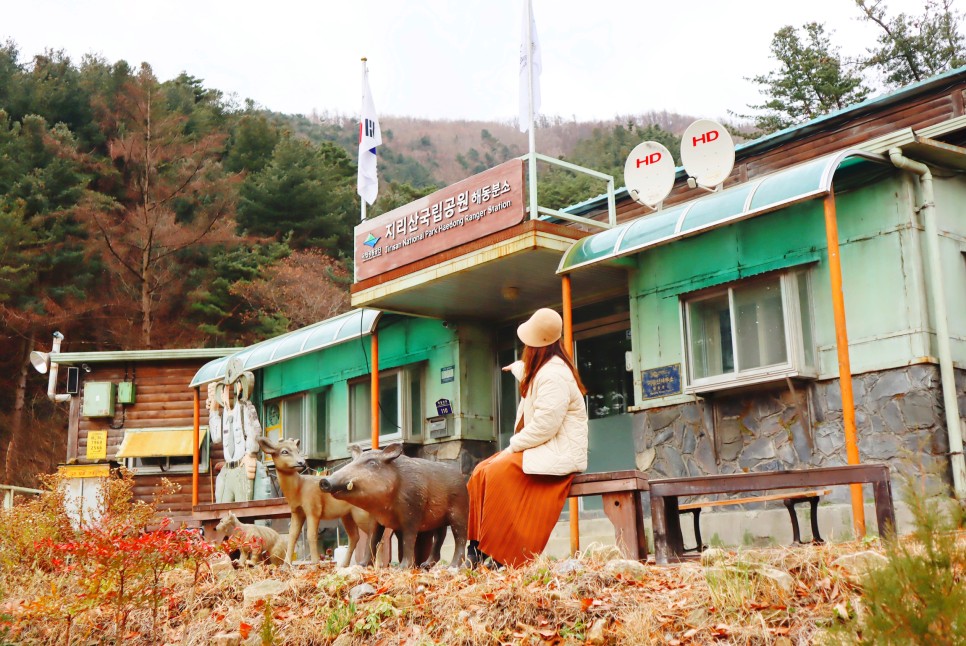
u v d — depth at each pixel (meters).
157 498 10.92
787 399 10.29
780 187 9.63
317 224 38.41
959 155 9.96
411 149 84.62
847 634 3.74
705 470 10.85
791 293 10.23
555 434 6.57
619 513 6.60
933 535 3.65
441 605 5.77
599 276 12.41
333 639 5.80
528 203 12.84
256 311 34.66
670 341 11.41
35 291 32.41
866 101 12.52
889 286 9.72
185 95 42.94
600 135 55.78
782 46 30.91
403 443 14.83
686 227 10.28
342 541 15.25
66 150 34.78
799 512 9.91
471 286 12.96
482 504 6.50
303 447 16.86
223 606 6.73
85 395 21.09
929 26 29.27
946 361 9.35
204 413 21.16
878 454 9.54
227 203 35.72
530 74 11.95
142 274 34.12
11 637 6.79
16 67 40.88
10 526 9.51
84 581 7.06
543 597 5.47
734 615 5.02
